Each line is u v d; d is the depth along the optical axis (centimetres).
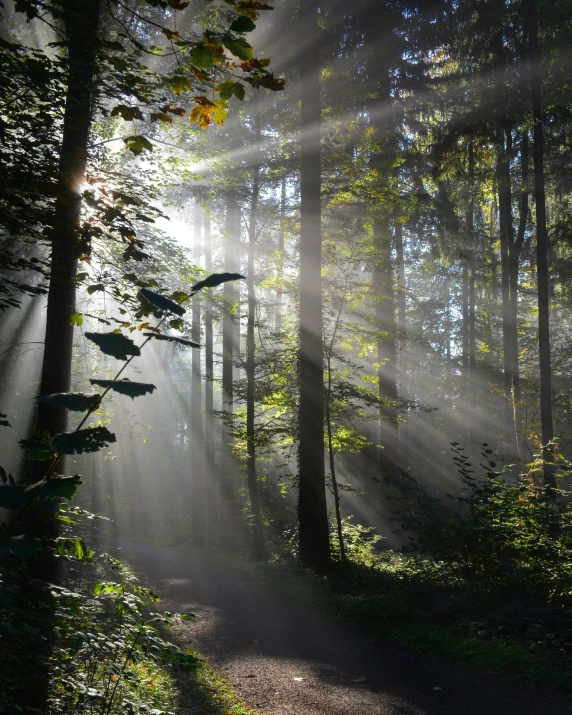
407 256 2642
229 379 1983
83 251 548
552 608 827
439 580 1029
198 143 1026
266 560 1546
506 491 1084
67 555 350
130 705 468
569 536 981
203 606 1050
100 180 605
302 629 883
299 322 1419
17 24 922
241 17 316
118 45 472
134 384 196
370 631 866
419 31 1603
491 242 2620
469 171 1889
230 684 640
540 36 1702
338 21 1448
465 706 576
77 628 475
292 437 1558
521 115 1645
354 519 1984
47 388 801
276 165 1497
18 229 565
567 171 1864
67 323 819
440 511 1055
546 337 1501
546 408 1473
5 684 385
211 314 1703
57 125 645
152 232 1006
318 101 1381
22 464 1365
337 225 1550
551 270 2211
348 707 575
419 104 1730
